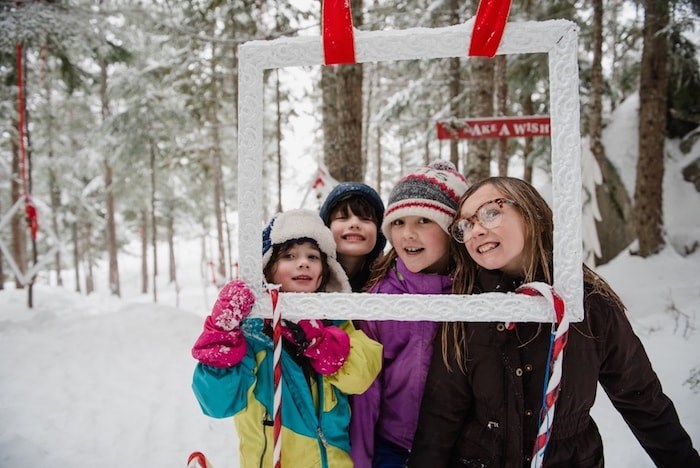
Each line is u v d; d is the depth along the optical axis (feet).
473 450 4.57
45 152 48.14
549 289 3.90
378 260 6.42
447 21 21.88
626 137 26.08
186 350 15.84
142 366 14.29
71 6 21.18
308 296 4.19
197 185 53.98
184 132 41.86
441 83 29.12
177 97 40.55
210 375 4.34
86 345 15.92
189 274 83.82
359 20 18.61
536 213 4.37
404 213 5.38
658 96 21.42
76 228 58.85
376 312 4.11
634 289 18.83
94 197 61.41
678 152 24.94
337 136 17.88
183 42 33.24
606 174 25.62
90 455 9.15
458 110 28.63
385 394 5.28
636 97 28.43
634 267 20.61
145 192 52.65
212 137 43.42
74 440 9.72
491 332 4.40
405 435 5.15
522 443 4.29
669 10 19.54
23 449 8.91
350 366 4.74
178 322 18.35
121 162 44.11
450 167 5.96
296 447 4.85
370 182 65.26
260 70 4.18
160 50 42.16
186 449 9.61
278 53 4.13
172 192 55.26
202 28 31.24
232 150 47.96
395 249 5.65
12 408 11.03
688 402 9.10
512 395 4.31
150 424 10.59
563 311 3.83
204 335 4.30
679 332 13.75
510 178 4.58
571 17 22.49
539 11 22.58
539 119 15.17
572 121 3.87
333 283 5.82
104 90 46.91
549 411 3.84
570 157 3.89
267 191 65.00
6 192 48.93
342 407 5.08
